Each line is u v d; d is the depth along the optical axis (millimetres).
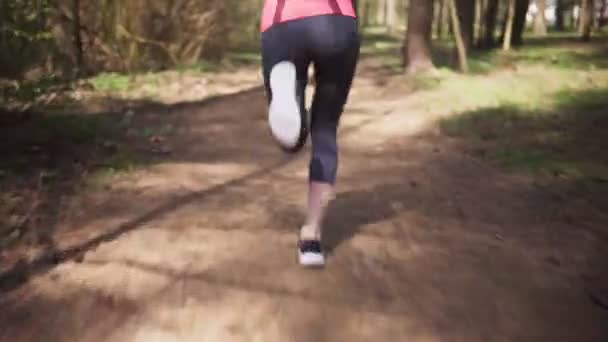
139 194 3852
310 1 2598
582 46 15211
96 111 6527
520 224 3371
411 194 3926
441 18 19141
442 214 3545
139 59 10320
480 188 4043
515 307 2441
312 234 2812
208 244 3053
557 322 2330
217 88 8938
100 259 2844
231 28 13461
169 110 7074
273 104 2521
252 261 2854
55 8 7879
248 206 3674
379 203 3750
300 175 4438
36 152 4621
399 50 16047
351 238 3166
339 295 2527
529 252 2982
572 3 27844
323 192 2787
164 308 2400
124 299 2467
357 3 2775
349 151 5207
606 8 23266
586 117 6094
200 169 4535
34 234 3137
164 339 2191
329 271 2760
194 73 10336
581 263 2859
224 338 2201
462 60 9883
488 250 3008
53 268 2742
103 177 4156
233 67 11594
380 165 4711
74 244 3018
